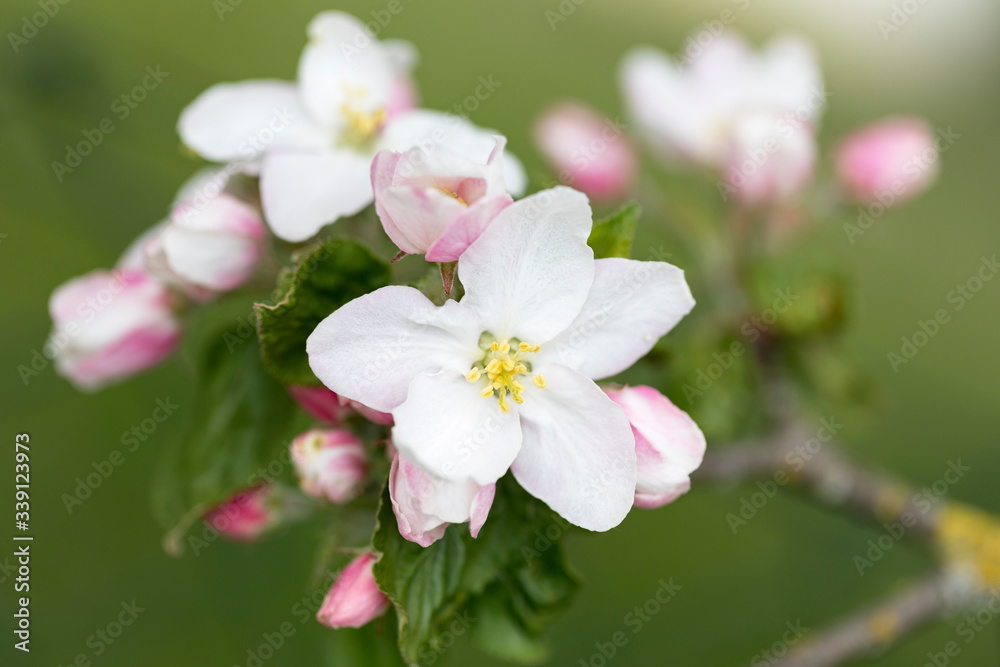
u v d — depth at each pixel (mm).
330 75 262
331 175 254
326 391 242
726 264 307
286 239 250
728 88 320
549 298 235
